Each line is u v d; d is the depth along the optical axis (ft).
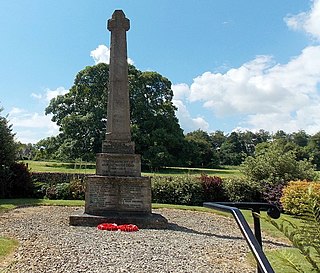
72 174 64.80
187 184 57.00
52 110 131.13
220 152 221.25
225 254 22.99
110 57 38.11
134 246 23.79
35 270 17.70
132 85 132.05
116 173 35.68
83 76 130.11
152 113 133.08
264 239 29.43
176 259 21.02
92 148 122.11
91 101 128.47
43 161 123.24
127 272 18.03
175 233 29.84
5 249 21.54
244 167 64.39
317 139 171.22
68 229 29.48
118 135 36.83
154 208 47.14
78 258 20.22
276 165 61.31
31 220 33.65
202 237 28.81
